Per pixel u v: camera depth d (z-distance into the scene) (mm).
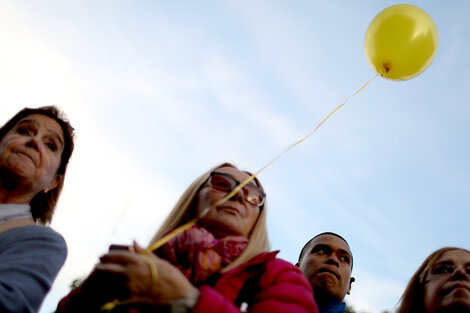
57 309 2398
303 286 2135
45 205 3182
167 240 2203
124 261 1865
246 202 2623
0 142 2936
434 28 3652
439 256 3025
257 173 2557
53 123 3104
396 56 3561
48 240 2570
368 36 3750
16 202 2803
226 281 2162
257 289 2148
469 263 2873
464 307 2637
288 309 1939
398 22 3559
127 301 1854
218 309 1815
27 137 2906
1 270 2199
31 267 2320
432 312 2797
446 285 2783
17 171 2742
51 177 2971
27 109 3100
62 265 2580
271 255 2322
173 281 1848
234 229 2506
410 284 3129
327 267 3564
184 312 1804
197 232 2383
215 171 2770
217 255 2314
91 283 2057
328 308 3445
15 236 2502
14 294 2068
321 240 3787
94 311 2008
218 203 2354
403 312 3072
